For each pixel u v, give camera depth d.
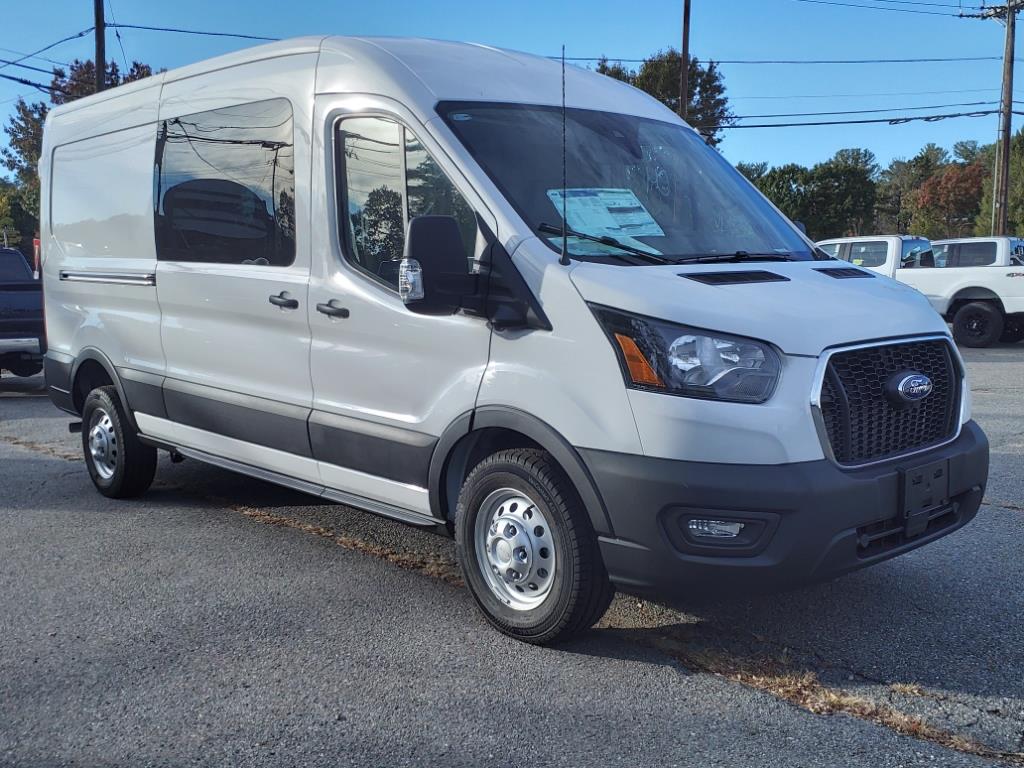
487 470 4.19
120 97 6.63
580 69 5.36
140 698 3.74
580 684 3.80
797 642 4.19
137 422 6.47
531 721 3.52
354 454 4.81
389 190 4.58
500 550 4.22
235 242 5.46
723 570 3.62
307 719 3.55
